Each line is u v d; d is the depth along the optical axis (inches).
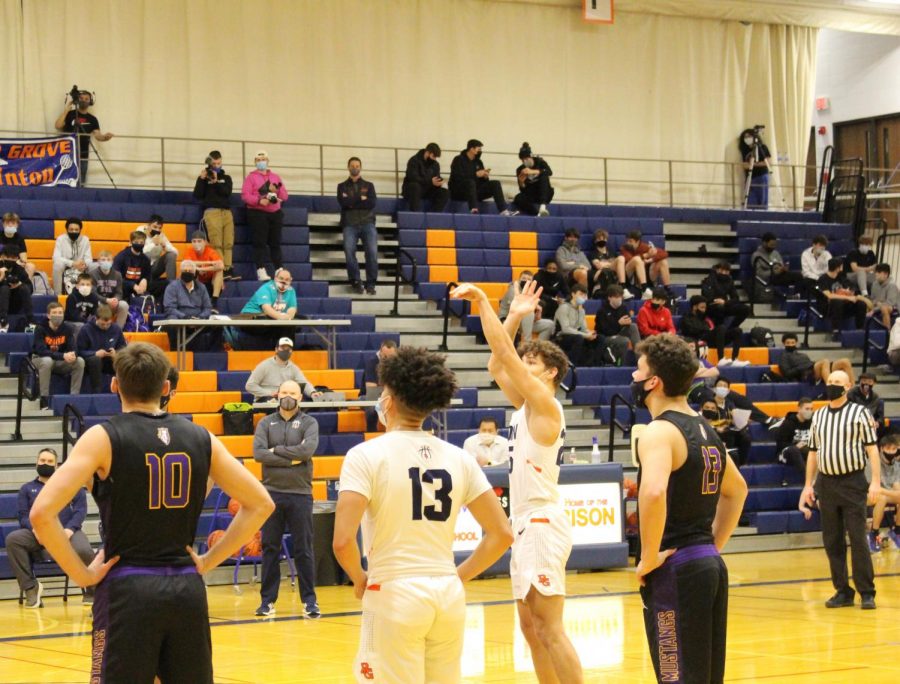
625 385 879.1
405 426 219.5
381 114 1084.5
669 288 1010.7
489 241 1010.1
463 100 1116.5
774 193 1249.4
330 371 802.8
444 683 211.6
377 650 206.7
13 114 959.6
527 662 393.7
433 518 212.1
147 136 999.0
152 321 808.9
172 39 1012.5
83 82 984.3
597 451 694.5
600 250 1000.9
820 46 1401.3
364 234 941.2
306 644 435.8
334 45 1067.9
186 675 203.5
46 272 864.3
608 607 522.3
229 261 900.6
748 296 1084.5
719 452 243.6
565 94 1158.3
